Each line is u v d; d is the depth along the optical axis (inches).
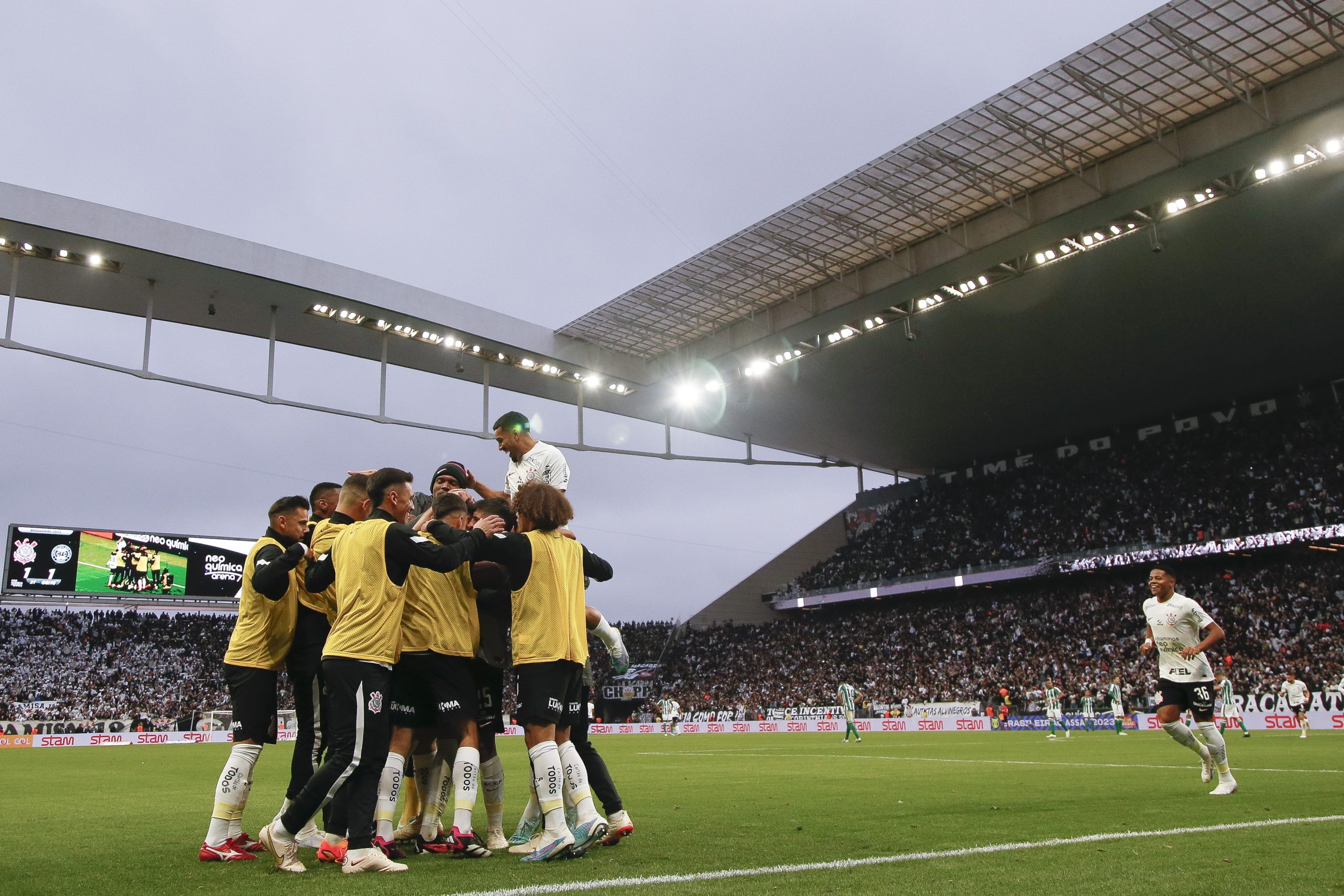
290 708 1647.4
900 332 1318.9
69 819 317.1
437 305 1252.5
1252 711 1234.6
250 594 228.2
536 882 169.9
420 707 222.1
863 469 2171.5
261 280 1117.1
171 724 1648.6
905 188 1040.2
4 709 1678.2
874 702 1708.9
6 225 981.8
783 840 226.4
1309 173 941.2
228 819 214.2
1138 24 809.5
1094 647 1594.5
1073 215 1023.0
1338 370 1569.9
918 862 185.8
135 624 1987.0
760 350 1380.4
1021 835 227.0
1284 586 1513.3
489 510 232.5
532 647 209.6
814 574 2160.4
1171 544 1565.0
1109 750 733.3
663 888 161.5
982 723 1460.4
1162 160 948.0
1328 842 204.2
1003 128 946.7
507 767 592.4
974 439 1930.4
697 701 1967.3
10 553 1813.5
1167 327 1337.4
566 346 1402.6
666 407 1567.4
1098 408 1732.3
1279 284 1197.1
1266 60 849.5
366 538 208.8
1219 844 203.5
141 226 1043.3
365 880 178.2
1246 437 1691.7
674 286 1251.8
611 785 225.6
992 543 1877.5
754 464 1742.1
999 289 1195.3
